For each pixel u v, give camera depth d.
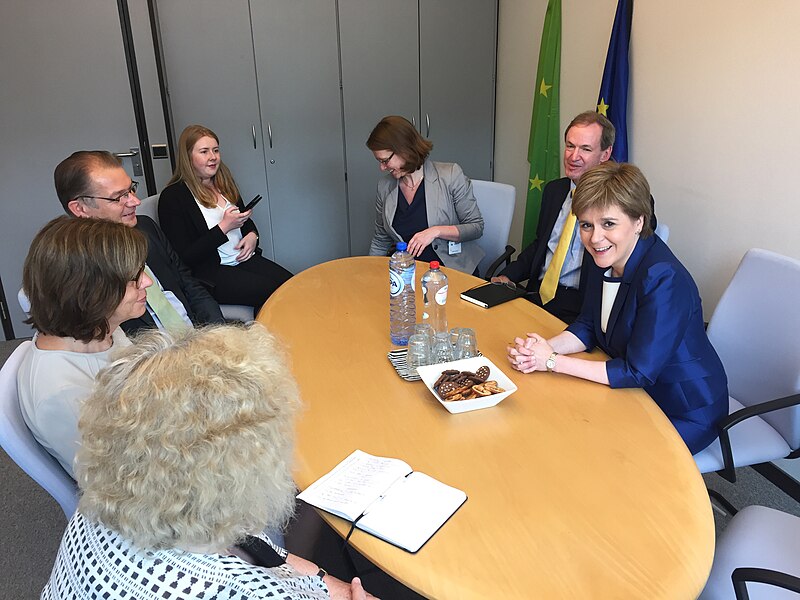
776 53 2.35
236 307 2.91
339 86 4.17
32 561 2.11
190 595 0.75
